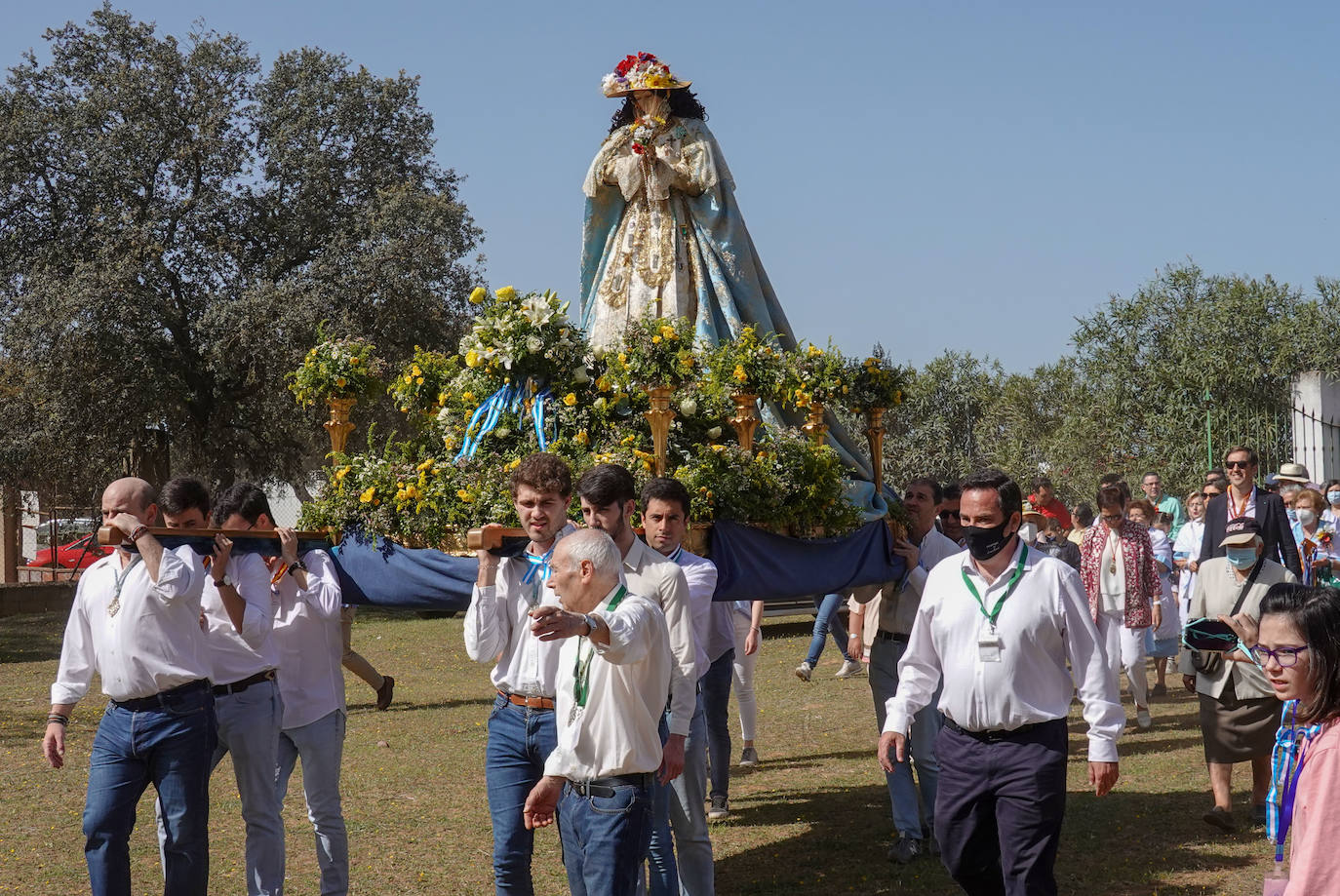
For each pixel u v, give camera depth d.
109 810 4.93
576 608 4.16
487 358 7.08
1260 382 21.98
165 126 28.20
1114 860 6.45
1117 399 23.48
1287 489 12.48
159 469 28.34
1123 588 10.20
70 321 24.53
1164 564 11.98
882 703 7.13
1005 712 4.52
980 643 4.56
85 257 27.20
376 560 6.90
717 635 7.32
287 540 5.51
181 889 5.00
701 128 9.27
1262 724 6.78
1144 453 23.34
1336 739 2.94
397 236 27.38
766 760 9.23
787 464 7.18
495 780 4.79
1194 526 12.32
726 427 7.56
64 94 28.55
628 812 4.14
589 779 4.18
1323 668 3.06
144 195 28.53
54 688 5.30
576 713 4.17
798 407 7.63
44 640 18.66
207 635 5.14
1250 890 5.85
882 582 7.32
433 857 6.67
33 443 25.38
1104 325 24.14
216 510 5.91
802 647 15.92
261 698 5.33
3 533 26.36
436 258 27.33
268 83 29.58
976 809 4.66
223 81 29.09
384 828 7.28
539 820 4.16
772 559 6.86
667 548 5.73
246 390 27.86
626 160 9.14
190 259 28.08
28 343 24.98
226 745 5.32
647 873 5.65
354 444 27.83
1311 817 2.92
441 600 6.65
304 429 29.61
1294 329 22.22
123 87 27.59
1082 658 4.61
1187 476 21.89
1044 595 4.57
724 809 7.50
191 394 26.61
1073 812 7.45
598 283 9.54
